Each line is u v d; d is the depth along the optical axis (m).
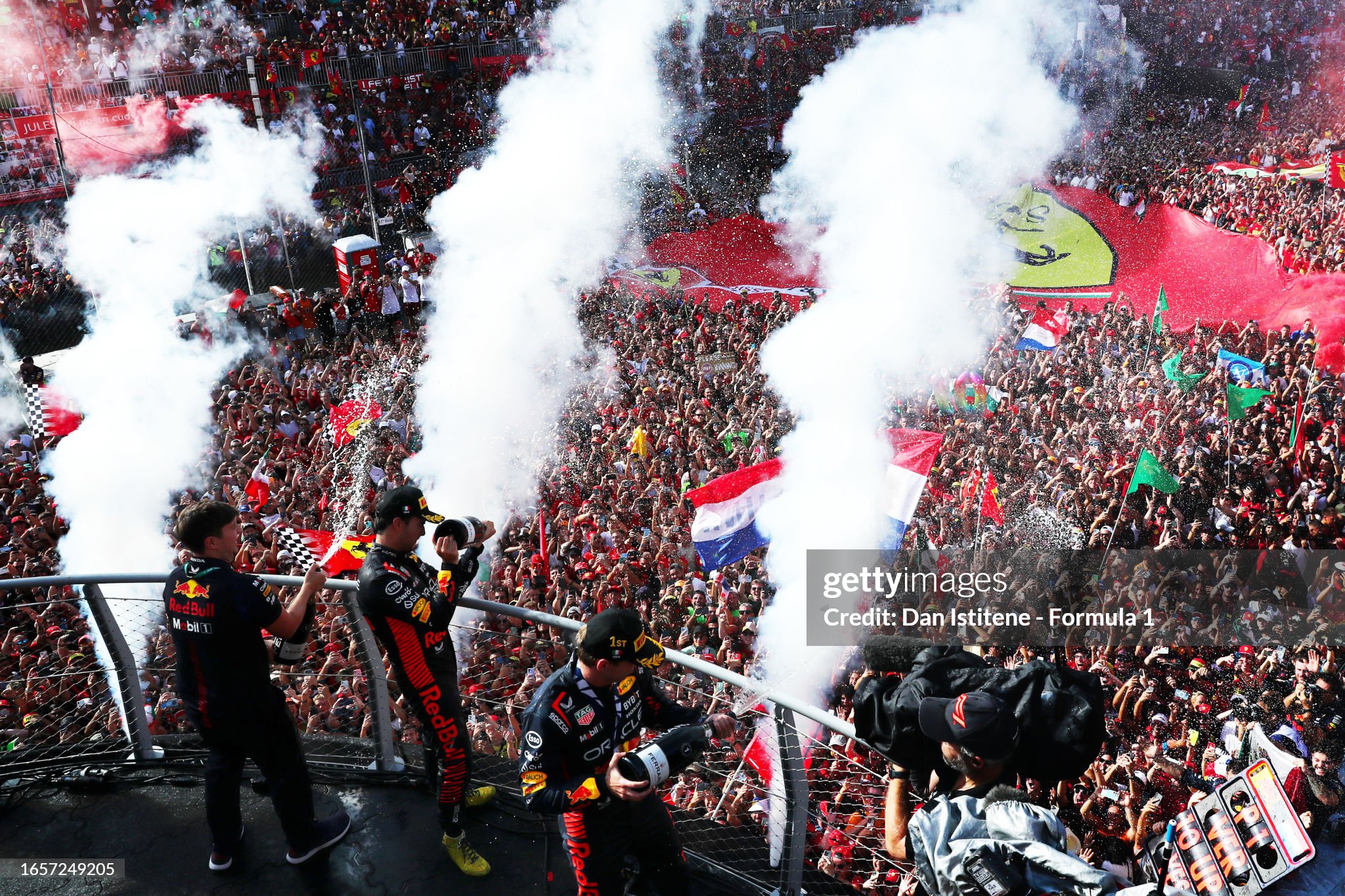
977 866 2.76
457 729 4.24
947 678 3.42
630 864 4.11
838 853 4.77
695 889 4.16
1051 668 3.30
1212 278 29.77
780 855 4.04
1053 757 3.17
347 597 4.50
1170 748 10.64
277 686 4.18
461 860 4.23
